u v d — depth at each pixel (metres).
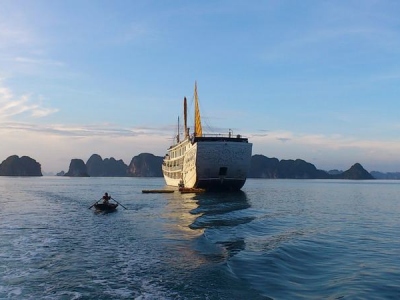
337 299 13.93
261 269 17.86
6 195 83.81
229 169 75.31
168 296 14.56
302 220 39.62
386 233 30.91
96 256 21.22
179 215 41.34
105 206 47.12
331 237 28.17
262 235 27.98
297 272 17.64
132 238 26.80
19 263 19.75
